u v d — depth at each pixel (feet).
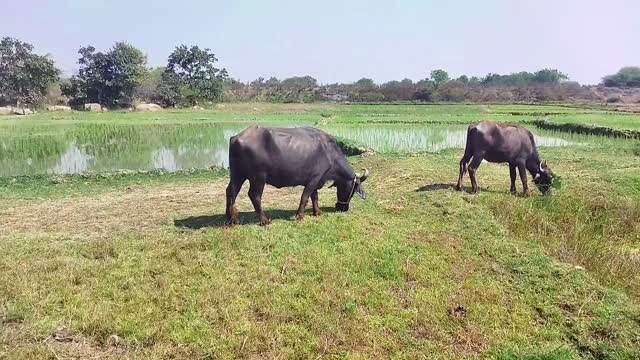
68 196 41.19
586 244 28.63
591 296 22.00
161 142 81.66
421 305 21.18
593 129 85.87
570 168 49.90
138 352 17.43
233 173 28.27
